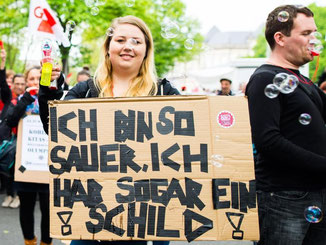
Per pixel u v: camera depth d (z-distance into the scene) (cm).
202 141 176
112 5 1283
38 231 431
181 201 174
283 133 191
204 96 178
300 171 188
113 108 180
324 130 191
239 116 177
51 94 196
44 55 194
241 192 174
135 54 201
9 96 417
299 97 188
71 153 179
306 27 195
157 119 179
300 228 188
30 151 336
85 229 175
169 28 258
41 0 269
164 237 174
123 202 175
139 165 177
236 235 172
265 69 196
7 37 1889
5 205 536
